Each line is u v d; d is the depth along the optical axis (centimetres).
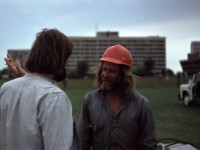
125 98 400
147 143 398
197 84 2581
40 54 283
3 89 286
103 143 395
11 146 271
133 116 395
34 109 268
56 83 298
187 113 2067
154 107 2444
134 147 400
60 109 263
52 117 261
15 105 274
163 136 1273
